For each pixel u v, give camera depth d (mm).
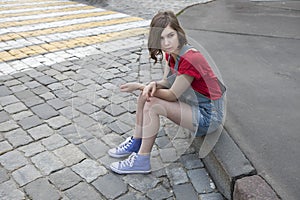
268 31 5250
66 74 3775
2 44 4699
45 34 5184
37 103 3168
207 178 2283
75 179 2244
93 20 6090
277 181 1940
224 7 7262
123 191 2164
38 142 2607
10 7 7051
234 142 2299
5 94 3330
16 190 2135
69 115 2971
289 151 2201
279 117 2617
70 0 8023
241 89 3111
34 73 3801
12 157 2430
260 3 7711
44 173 2287
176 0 8242
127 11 6910
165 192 2164
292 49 4328
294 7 7207
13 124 2830
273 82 3275
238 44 4566
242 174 1999
